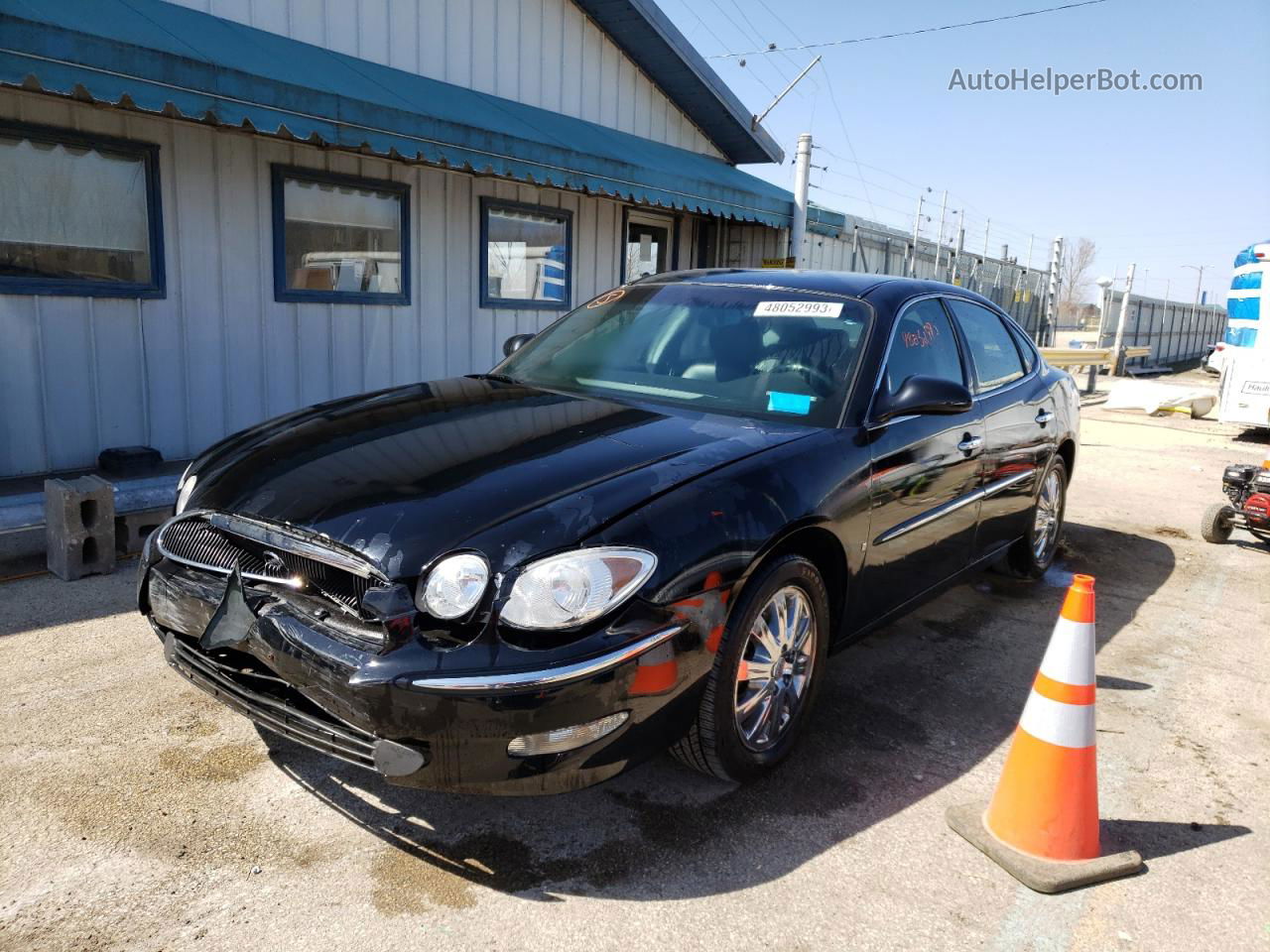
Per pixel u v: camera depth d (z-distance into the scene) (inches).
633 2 343.3
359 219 287.9
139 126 231.6
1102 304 891.4
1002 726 137.1
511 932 88.0
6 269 216.5
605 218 381.4
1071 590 104.5
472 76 319.0
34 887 90.4
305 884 93.3
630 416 124.0
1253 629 187.8
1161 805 117.9
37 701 126.3
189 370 252.7
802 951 88.0
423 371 315.9
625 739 93.7
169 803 105.2
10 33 166.6
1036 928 93.1
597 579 90.4
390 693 86.0
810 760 123.6
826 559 124.3
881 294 147.9
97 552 175.9
